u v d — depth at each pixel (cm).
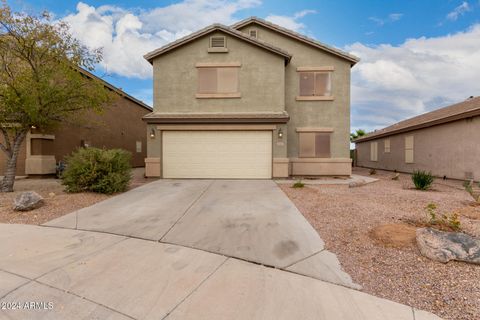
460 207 715
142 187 1086
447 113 1573
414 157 1809
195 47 1397
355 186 1145
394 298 313
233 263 405
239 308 294
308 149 1462
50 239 500
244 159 1348
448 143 1486
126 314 284
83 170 909
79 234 529
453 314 282
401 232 484
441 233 427
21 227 570
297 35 1459
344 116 1459
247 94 1395
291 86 1474
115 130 2088
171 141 1355
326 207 719
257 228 559
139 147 2473
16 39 905
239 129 1338
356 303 303
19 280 349
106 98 1092
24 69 926
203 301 307
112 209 723
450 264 383
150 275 366
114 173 939
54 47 952
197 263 404
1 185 1020
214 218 636
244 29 1529
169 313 285
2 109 903
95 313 286
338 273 373
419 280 349
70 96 987
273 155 1335
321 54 1474
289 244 474
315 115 1463
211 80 1398
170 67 1398
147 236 519
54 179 1392
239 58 1395
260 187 1090
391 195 902
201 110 1398
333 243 475
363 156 2809
